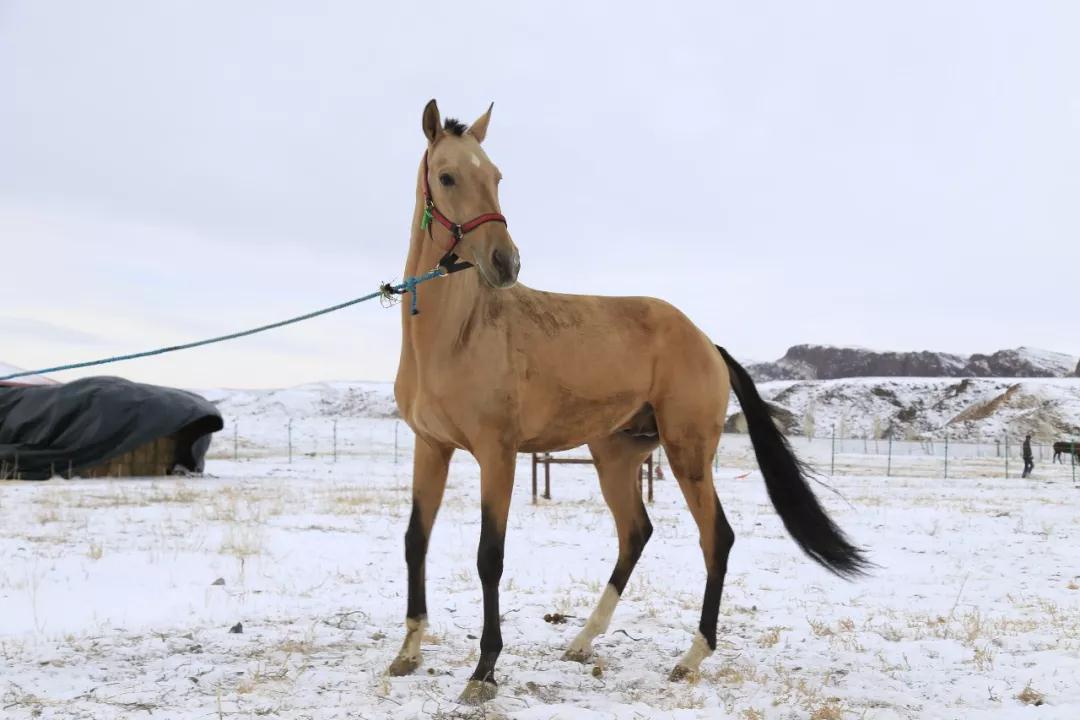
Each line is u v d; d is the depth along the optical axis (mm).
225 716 4059
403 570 8859
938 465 36094
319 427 47688
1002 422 59219
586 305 5359
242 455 33750
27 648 5406
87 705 4227
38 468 19891
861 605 7578
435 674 4906
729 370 5957
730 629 6453
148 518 12156
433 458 5055
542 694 4625
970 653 5621
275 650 5410
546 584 8391
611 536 11750
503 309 4918
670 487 21375
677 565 9672
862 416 68000
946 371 128000
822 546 5719
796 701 4559
